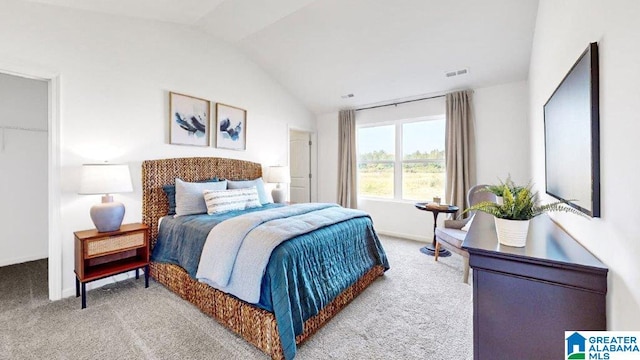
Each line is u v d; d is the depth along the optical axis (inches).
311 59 151.2
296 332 64.7
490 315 48.5
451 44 120.3
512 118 139.6
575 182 52.1
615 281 37.6
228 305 75.3
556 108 66.4
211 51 140.5
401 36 121.3
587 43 48.6
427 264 127.0
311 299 70.8
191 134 131.7
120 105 108.3
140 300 92.1
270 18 118.5
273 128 176.6
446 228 128.1
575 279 41.9
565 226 65.6
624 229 35.2
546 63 85.4
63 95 93.8
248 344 69.7
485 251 48.6
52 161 92.5
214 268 75.6
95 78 101.4
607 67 40.1
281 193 161.9
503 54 121.5
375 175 192.2
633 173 32.9
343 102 190.1
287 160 186.4
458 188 149.0
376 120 187.6
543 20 88.6
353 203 193.3
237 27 128.1
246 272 70.0
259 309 68.1
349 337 72.8
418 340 71.6
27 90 129.6
